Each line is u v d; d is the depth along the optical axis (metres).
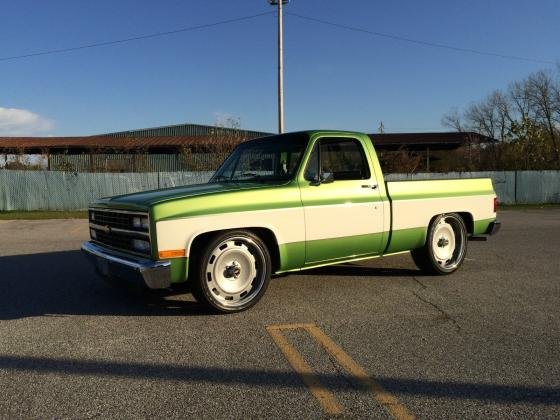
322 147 5.78
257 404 3.26
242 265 5.24
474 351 4.16
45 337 4.53
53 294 6.05
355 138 6.09
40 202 21.30
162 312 5.27
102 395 3.39
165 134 48.66
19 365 3.90
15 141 41.47
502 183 25.38
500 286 6.42
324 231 5.65
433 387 3.50
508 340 4.42
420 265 7.04
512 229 13.40
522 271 7.38
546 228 13.66
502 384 3.54
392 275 7.05
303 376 3.68
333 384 3.55
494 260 8.30
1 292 6.18
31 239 11.45
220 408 3.21
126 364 3.91
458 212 7.14
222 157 27.80
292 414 3.13
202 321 4.96
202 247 5.00
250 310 5.33
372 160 6.17
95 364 3.92
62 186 21.45
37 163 31.92
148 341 4.41
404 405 3.24
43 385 3.55
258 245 5.25
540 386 3.51
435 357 4.04
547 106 38.03
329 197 5.70
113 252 5.30
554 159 35.12
